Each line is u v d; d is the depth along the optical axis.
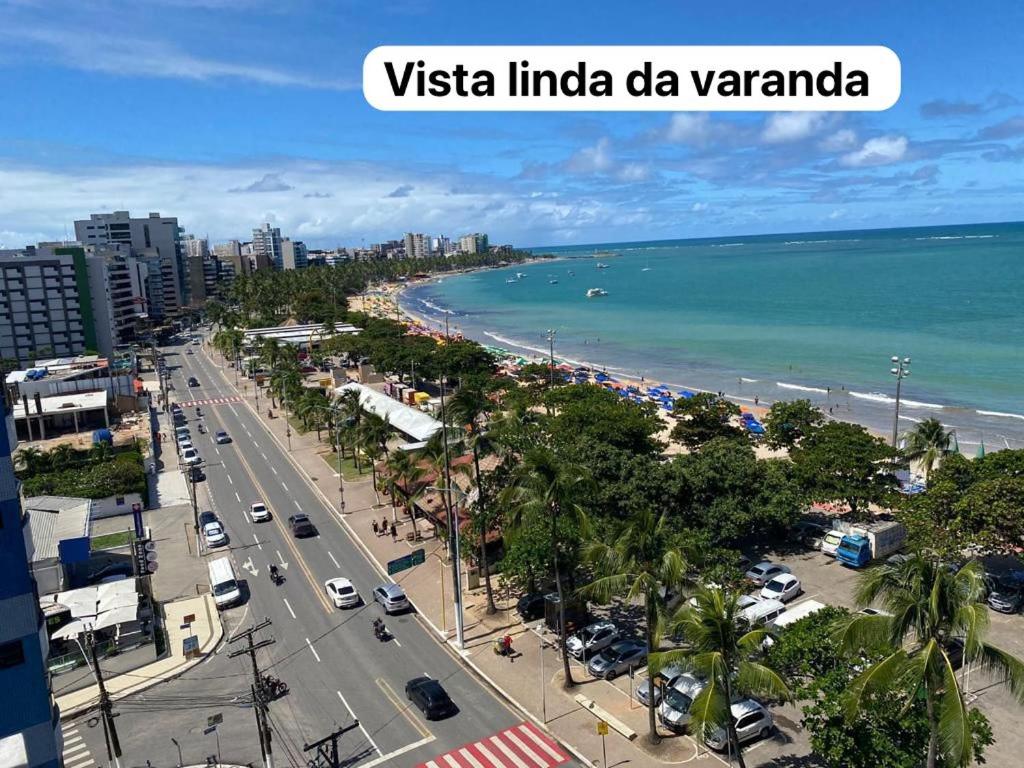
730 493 53.28
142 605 52.28
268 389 130.75
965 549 49.34
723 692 27.44
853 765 28.20
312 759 34.97
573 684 40.50
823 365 146.50
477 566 54.44
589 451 56.47
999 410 108.38
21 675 28.08
